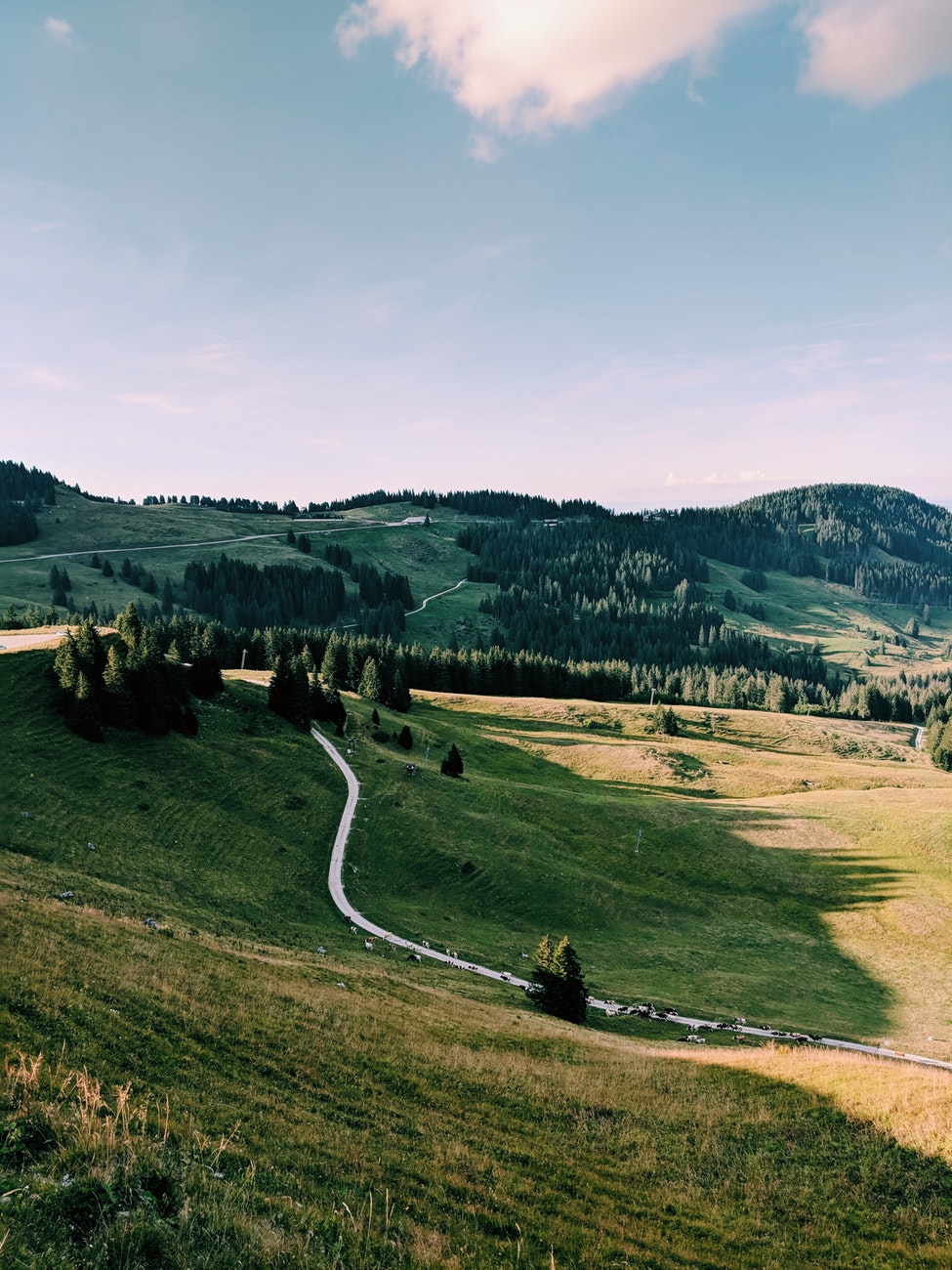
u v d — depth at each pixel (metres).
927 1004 56.34
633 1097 22.61
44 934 23.14
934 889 74.88
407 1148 16.08
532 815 88.31
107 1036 16.86
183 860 55.00
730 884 77.50
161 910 39.00
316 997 25.84
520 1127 19.08
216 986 23.42
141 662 74.94
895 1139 19.61
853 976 61.50
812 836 86.94
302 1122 15.73
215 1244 9.38
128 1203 9.59
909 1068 24.52
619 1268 13.20
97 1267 8.09
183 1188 10.48
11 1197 9.05
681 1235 15.02
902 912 71.31
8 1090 12.37
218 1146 12.97
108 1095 13.77
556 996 42.12
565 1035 31.83
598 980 54.62
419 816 78.06
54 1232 8.62
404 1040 23.73
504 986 47.06
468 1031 27.69
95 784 61.00
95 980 20.22
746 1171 18.39
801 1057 26.58
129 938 25.83
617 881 76.06
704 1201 16.78
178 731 78.19
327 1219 11.36
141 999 19.91
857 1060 25.80
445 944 54.69
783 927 70.38
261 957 31.86
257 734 88.38
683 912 72.06
